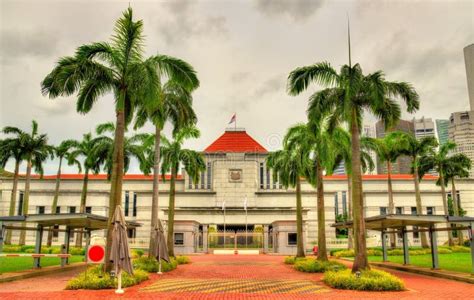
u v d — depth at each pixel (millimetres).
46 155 43562
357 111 19203
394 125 19938
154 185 24641
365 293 14492
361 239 17344
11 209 41844
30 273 19141
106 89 18625
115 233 14430
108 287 14773
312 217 56062
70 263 26406
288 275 21203
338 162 34656
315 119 19375
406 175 61750
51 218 19734
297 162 29141
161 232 22281
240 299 13062
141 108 24562
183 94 25984
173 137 26578
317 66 18984
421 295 14008
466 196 58406
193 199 56812
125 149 37688
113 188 17125
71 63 17812
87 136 43938
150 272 21703
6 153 41906
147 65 17875
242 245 51906
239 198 56594
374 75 18203
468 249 41281
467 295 14070
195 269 24656
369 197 57938
